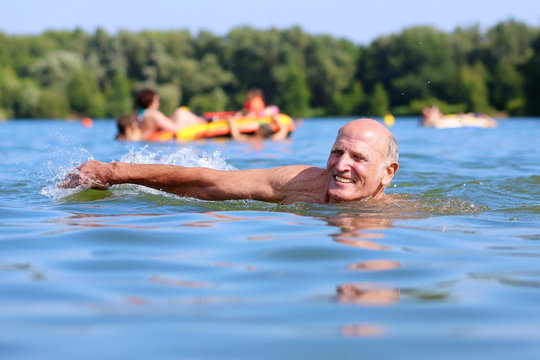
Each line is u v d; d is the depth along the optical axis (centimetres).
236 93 6562
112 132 1634
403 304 167
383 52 6122
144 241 252
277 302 169
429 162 647
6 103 5550
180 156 519
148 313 158
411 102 5781
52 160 649
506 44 6500
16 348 133
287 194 359
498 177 493
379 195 368
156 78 6359
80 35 7138
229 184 366
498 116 4000
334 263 215
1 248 238
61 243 247
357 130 351
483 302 169
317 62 6519
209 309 162
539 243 250
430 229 280
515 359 127
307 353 131
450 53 6181
